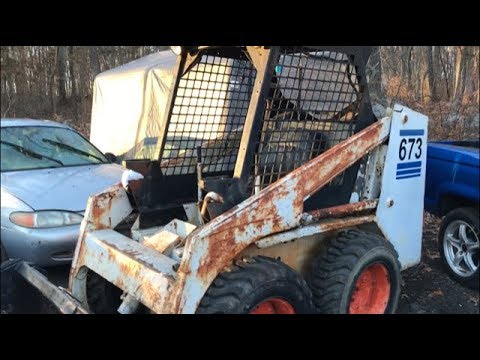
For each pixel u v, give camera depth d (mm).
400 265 3973
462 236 4859
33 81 18703
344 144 3500
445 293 4660
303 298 3088
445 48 19109
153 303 2793
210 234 2766
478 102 12625
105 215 3664
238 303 2752
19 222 4719
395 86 16062
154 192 3881
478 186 4617
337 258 3420
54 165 5859
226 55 3945
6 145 5812
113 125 10539
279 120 3439
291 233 3213
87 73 20047
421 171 4219
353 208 3705
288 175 3172
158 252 3186
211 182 3285
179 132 4109
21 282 3510
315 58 3514
